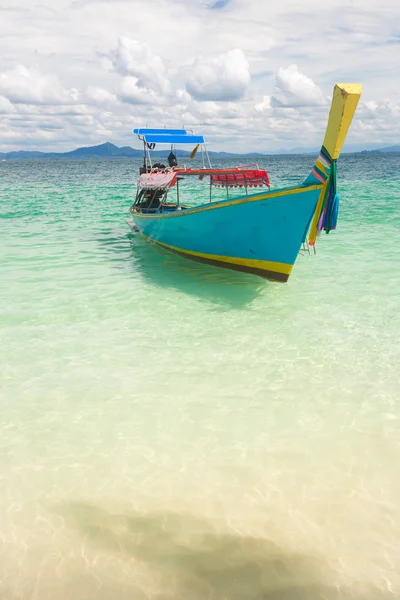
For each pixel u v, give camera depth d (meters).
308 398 5.22
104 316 7.57
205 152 12.25
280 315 7.63
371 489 3.86
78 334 6.89
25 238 13.92
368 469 4.10
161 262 10.99
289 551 3.28
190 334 6.93
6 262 10.87
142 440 4.53
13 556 3.24
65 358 6.16
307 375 5.71
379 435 4.56
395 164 82.56
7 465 4.18
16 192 30.62
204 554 3.25
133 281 9.41
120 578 3.07
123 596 2.95
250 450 4.37
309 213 7.94
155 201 13.59
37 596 2.95
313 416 4.88
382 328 7.03
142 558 3.22
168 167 11.40
